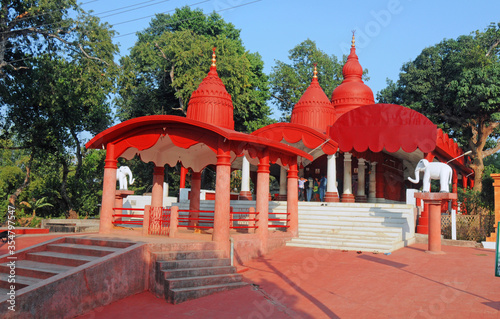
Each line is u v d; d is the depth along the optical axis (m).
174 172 36.03
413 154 21.69
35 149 30.78
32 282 8.78
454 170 23.95
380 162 23.19
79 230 20.28
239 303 8.73
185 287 9.12
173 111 38.03
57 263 9.95
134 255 9.41
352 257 12.55
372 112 17.72
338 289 9.43
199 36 34.16
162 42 34.62
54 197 32.72
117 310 8.34
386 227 15.21
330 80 37.28
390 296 8.80
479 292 8.89
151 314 8.11
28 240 14.15
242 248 12.18
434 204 13.52
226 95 18.95
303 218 17.16
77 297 8.05
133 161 37.81
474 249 14.38
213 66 19.36
